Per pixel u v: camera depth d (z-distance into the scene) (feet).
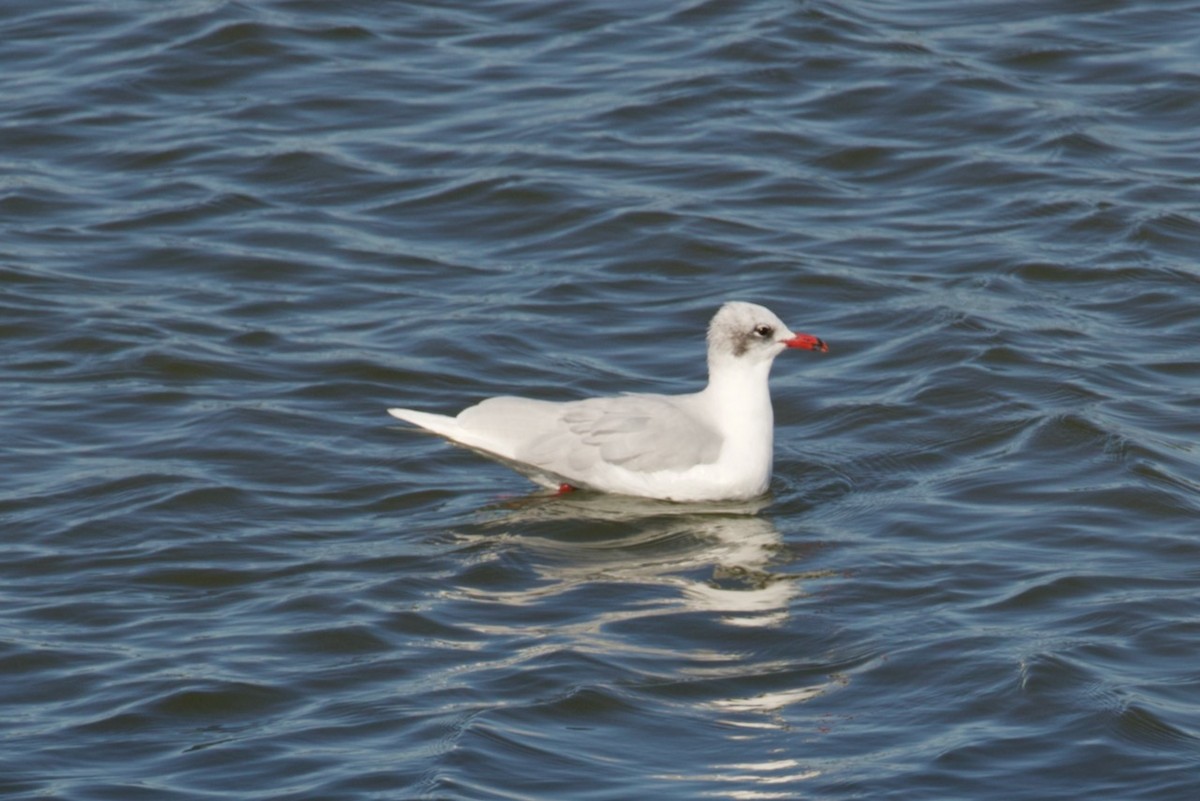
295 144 78.38
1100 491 53.83
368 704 43.01
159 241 71.36
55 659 45.19
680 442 53.88
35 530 51.83
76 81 82.84
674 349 64.23
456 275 69.51
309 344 64.08
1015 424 58.08
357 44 86.69
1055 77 83.20
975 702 43.06
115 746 41.55
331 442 57.72
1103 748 41.16
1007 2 89.61
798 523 53.06
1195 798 39.27
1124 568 49.55
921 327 64.95
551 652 45.21
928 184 75.82
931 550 50.93
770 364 54.70
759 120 80.02
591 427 54.03
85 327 64.59
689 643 45.93
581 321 66.13
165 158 77.30
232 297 67.46
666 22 88.22
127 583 49.19
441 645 45.80
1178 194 74.02
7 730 42.16
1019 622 46.73
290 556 50.72
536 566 50.16
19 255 69.77
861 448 57.62
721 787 39.70
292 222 73.00
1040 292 67.51
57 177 75.92
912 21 88.17
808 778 40.04
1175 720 42.14
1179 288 67.31
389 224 73.20
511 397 55.42
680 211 73.26
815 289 68.03
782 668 44.73
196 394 60.44
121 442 57.31
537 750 41.01
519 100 82.07
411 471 56.18
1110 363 62.08
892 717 42.63
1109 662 44.68
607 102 81.61
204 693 43.50
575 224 72.74
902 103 81.20
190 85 83.15
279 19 88.07
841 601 48.08
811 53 84.94
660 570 49.96
